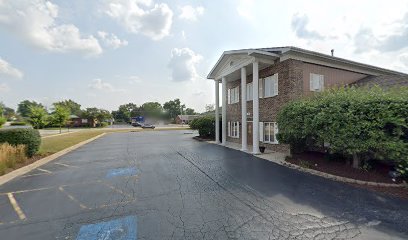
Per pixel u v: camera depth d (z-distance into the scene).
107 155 13.05
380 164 7.95
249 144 16.75
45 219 4.75
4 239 4.00
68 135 28.11
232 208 5.15
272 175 8.02
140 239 3.89
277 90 13.22
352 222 4.36
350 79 14.73
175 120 91.75
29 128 11.88
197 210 5.06
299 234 3.96
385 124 6.43
